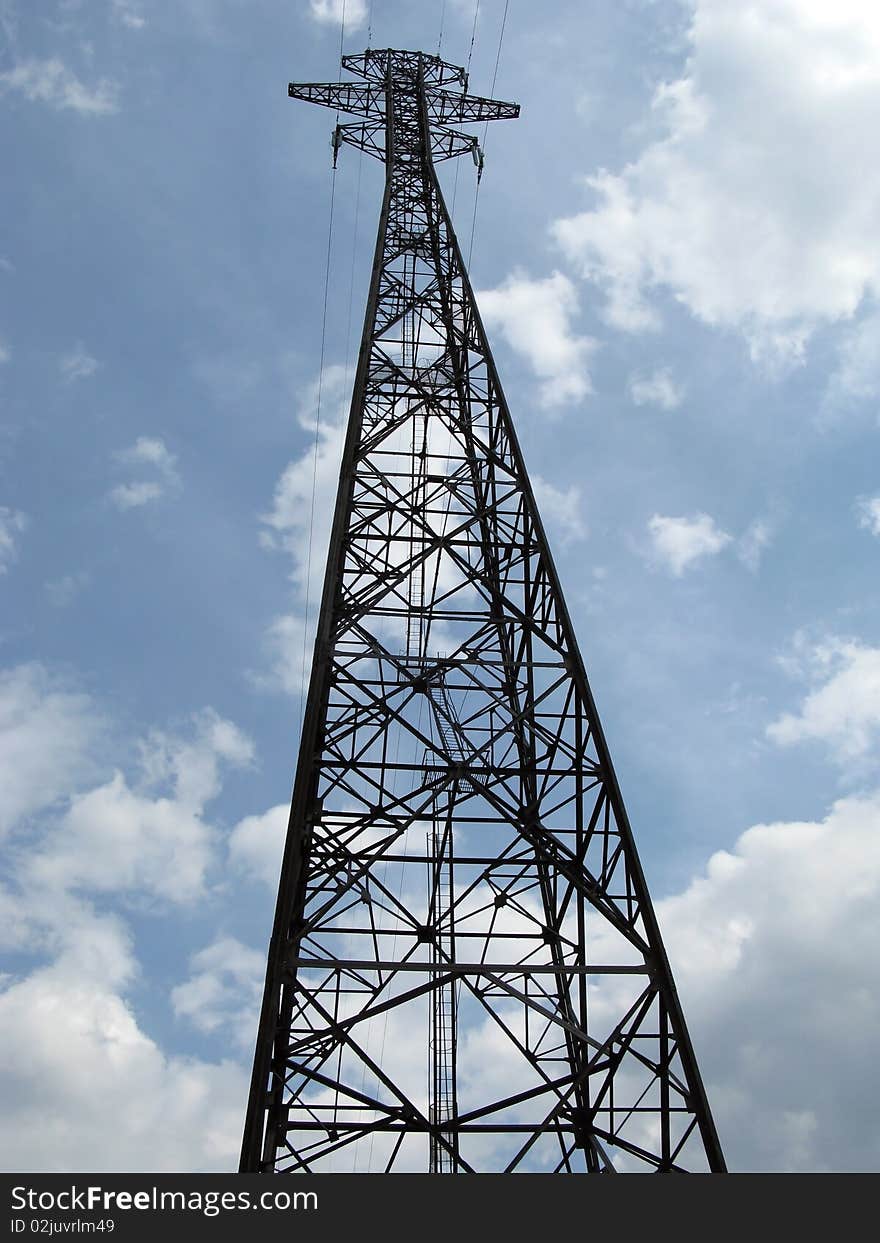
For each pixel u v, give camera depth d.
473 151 44.56
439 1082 24.84
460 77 48.06
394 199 40.41
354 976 23.00
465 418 31.89
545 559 26.02
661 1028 19.27
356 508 27.98
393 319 33.81
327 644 24.11
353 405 29.22
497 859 24.92
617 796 21.70
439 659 25.25
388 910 22.97
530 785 24.69
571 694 24.00
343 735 24.39
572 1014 23.19
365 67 48.34
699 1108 18.08
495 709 25.53
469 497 29.97
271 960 19.28
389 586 26.66
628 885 20.72
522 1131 20.62
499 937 24.22
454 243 36.06
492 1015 20.61
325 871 22.12
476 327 32.53
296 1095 20.53
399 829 22.62
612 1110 19.80
